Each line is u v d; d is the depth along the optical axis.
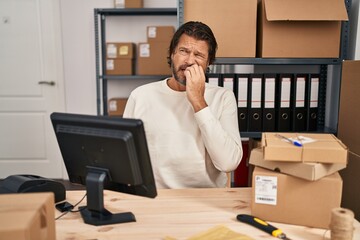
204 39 1.32
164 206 1.04
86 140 0.91
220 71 2.39
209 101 1.39
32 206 0.66
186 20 1.82
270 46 1.82
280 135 1.07
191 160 1.34
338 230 0.77
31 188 1.02
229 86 1.89
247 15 1.81
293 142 0.97
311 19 1.71
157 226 0.91
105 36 3.05
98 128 0.89
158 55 2.72
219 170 1.38
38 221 0.64
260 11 1.87
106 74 2.82
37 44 3.13
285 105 1.90
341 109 1.54
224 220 0.94
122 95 3.15
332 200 0.90
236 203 1.06
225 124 1.33
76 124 0.92
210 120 1.22
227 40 1.83
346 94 1.50
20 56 3.14
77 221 0.94
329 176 0.92
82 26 3.09
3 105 3.20
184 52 1.32
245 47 1.83
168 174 1.36
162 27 2.69
